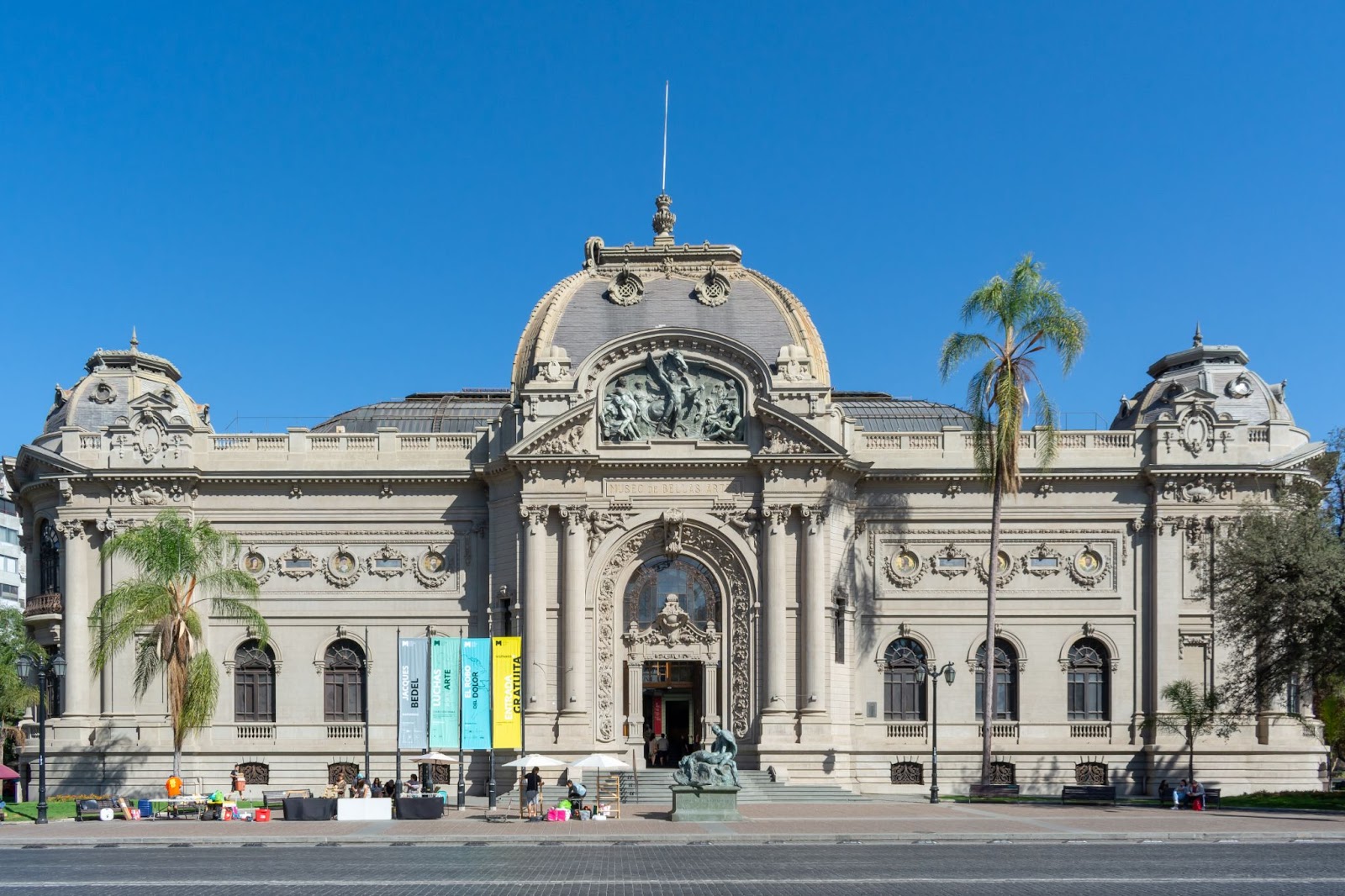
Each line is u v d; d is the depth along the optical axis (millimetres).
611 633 78625
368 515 82812
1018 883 38500
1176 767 79688
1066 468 82188
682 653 78750
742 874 40781
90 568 81875
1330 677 72062
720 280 83938
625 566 79500
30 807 72188
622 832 54156
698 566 79688
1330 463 83938
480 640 68688
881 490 83250
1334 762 93625
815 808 67625
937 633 82562
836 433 79750
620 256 86375
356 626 82375
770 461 78125
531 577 78000
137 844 51844
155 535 69250
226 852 48812
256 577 82562
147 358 88500
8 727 105375
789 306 84062
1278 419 84375
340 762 81062
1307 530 67875
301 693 81875
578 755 75938
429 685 68375
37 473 84688
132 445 82188
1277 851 47500
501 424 81562
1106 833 52781
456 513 82938
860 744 81000
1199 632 80875
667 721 82000
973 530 83000
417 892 36906
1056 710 81688
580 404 78438
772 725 76562
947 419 91688
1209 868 42125
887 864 43531
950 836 51719
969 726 81688
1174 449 82188
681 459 78875
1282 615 67000
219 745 80938
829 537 79250
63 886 38438
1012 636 82500
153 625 77000
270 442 83375
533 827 57344
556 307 84250
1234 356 87938
